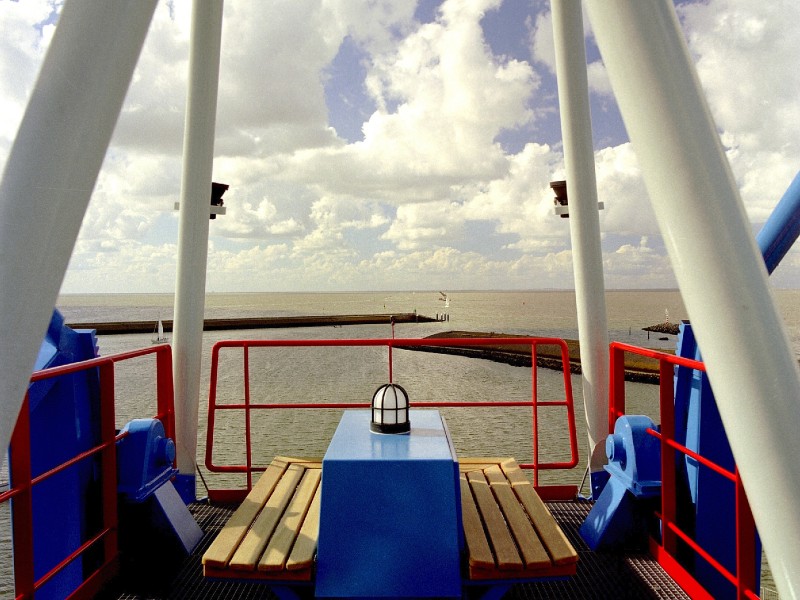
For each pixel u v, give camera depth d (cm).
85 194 113
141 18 117
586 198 390
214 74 387
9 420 103
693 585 268
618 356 369
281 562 216
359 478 225
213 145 392
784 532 99
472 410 3438
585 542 330
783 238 237
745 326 102
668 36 112
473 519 251
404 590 217
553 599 270
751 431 101
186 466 392
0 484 1705
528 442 2636
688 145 108
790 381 101
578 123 391
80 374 293
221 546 230
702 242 105
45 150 108
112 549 295
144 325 11644
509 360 6391
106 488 293
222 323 12525
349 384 4594
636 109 112
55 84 110
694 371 293
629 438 316
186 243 387
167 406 381
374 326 12375
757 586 229
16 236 105
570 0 390
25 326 106
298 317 15350
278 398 3928
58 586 291
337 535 221
